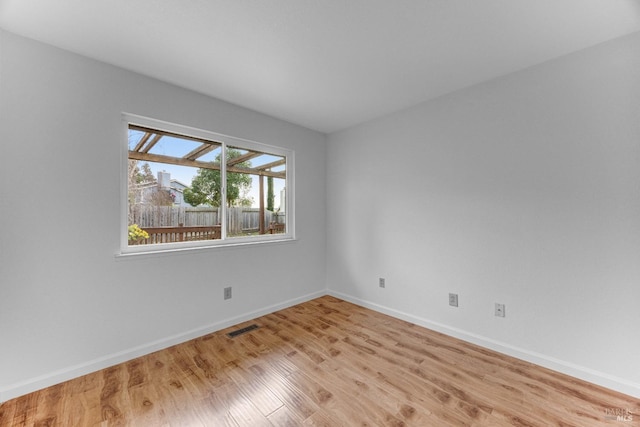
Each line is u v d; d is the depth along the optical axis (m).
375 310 3.10
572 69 1.84
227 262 2.66
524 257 2.06
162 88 2.23
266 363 2.01
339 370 1.92
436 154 2.56
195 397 1.64
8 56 1.63
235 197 2.86
